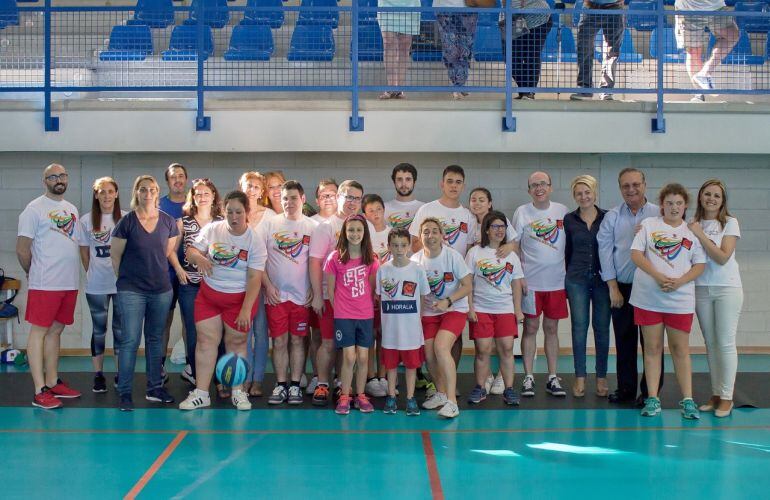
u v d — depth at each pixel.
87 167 9.43
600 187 9.52
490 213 6.91
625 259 6.99
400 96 8.82
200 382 6.84
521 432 6.11
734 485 4.93
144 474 5.08
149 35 9.68
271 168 9.50
